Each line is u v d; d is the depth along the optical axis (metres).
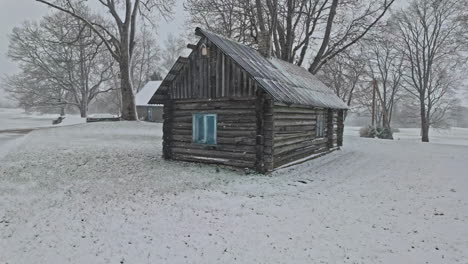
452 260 4.29
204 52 10.30
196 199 7.04
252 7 22.52
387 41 30.52
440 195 7.44
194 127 11.20
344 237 5.02
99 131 21.42
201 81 10.70
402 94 38.81
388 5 22.58
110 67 46.50
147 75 56.66
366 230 5.31
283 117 10.69
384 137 27.14
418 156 13.96
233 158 10.30
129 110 27.88
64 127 23.89
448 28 29.41
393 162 12.29
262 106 9.56
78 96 48.19
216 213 6.12
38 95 44.50
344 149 16.72
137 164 10.92
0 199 6.92
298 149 12.04
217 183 8.52
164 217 5.88
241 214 6.07
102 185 8.18
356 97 40.19
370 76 37.72
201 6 25.06
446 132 41.03
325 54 23.14
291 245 4.73
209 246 4.68
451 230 5.30
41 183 8.30
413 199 7.12
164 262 4.23
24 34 42.62
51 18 38.28
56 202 6.76
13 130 24.31
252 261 4.25
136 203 6.71
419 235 5.11
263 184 8.45
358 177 9.54
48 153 12.49
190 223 5.59
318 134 14.19
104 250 4.56
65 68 43.69
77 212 6.13
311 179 9.24
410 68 32.88
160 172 9.76
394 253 4.49
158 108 40.47
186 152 11.43
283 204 6.75
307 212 6.23
